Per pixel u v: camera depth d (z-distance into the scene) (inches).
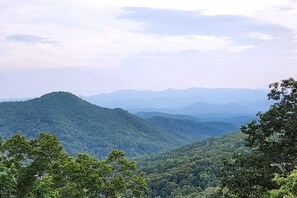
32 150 1106.7
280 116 1008.9
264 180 949.8
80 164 1236.5
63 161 1189.1
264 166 958.4
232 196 1021.2
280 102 1045.2
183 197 4414.4
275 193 674.8
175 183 5285.4
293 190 658.8
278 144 989.2
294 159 967.0
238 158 1026.1
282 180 681.0
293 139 973.8
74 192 1171.3
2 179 773.9
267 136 1023.6
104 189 1238.9
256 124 1042.1
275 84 1048.8
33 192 944.3
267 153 997.2
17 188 935.7
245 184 960.3
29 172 998.4
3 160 1034.7
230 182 990.4
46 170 1119.6
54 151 1134.4
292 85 1040.8
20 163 1042.1
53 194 968.3
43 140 1135.0
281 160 986.1
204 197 3779.5
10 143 1094.4
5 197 794.2
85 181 1214.9
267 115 1019.9
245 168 1006.4
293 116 987.3
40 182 967.6
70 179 1202.6
